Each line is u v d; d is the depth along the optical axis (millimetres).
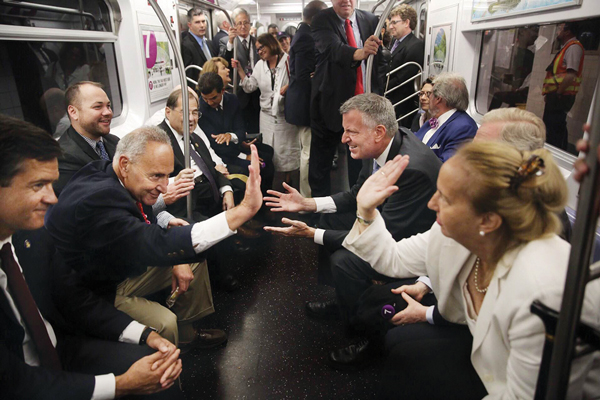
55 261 1483
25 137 1075
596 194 605
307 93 3715
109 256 1539
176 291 1935
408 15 4402
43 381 1165
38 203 1119
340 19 3439
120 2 3078
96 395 1228
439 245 1273
